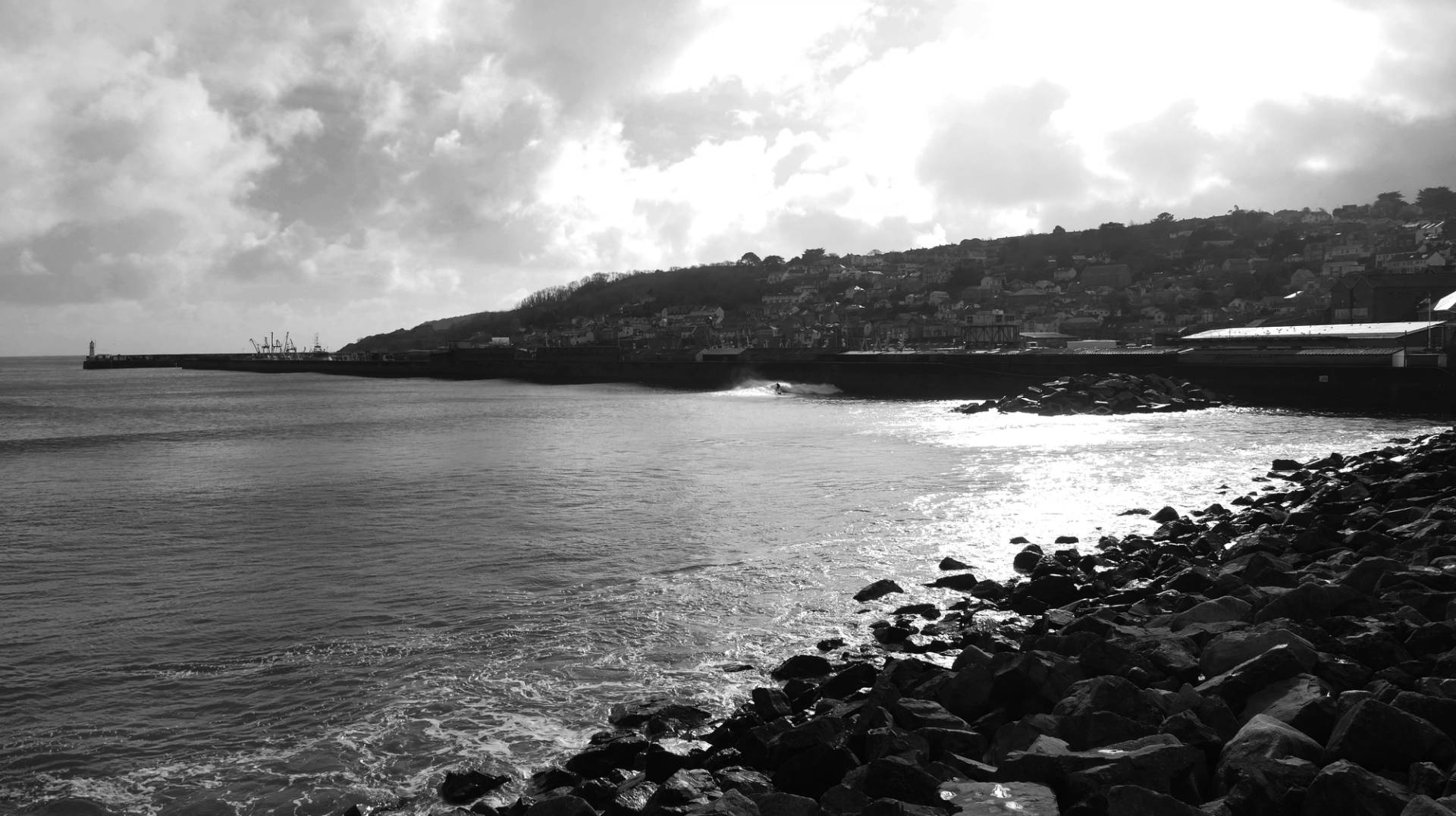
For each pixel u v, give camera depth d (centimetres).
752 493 3478
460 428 6719
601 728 1447
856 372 10594
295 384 16950
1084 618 1596
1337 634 1434
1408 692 1076
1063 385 7700
